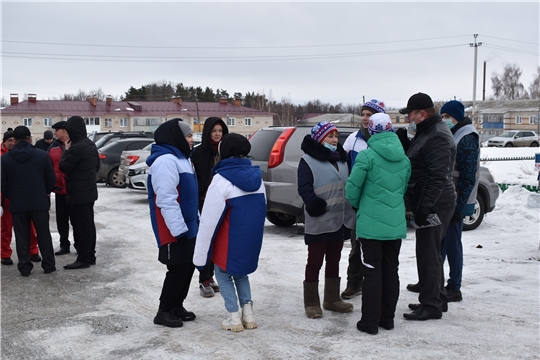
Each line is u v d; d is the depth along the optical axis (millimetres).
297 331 4758
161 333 4766
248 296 4918
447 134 4766
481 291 5930
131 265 7418
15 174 6734
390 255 4742
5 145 8281
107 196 15594
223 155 4719
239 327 4781
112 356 4270
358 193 4676
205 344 4480
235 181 4590
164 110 68250
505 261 7355
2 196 6754
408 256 7750
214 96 97312
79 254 7297
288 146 8750
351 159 5453
